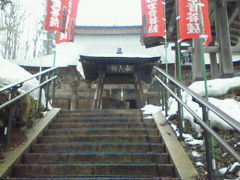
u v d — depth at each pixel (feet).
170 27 31.78
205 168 12.18
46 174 12.46
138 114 21.40
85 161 13.78
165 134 16.25
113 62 35.65
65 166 12.59
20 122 15.78
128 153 13.85
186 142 14.83
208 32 19.51
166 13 29.89
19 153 13.42
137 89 35.40
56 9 23.12
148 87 54.85
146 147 15.06
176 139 15.38
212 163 10.30
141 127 18.88
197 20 18.03
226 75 23.80
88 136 16.34
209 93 18.49
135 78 36.01
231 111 16.10
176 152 13.57
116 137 16.34
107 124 18.92
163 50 61.72
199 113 16.29
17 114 15.30
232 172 11.75
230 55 24.31
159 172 12.51
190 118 16.81
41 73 18.84
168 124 17.97
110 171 12.57
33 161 13.69
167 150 14.30
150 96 56.13
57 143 15.76
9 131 13.71
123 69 36.37
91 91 58.75
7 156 13.00
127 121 20.15
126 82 40.04
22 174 12.39
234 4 28.09
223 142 7.63
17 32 72.69
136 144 15.15
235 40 34.47
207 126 9.23
